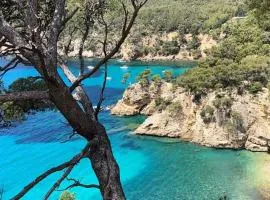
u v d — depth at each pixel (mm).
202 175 65562
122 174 66500
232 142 77188
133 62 196875
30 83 12156
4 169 67500
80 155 7863
